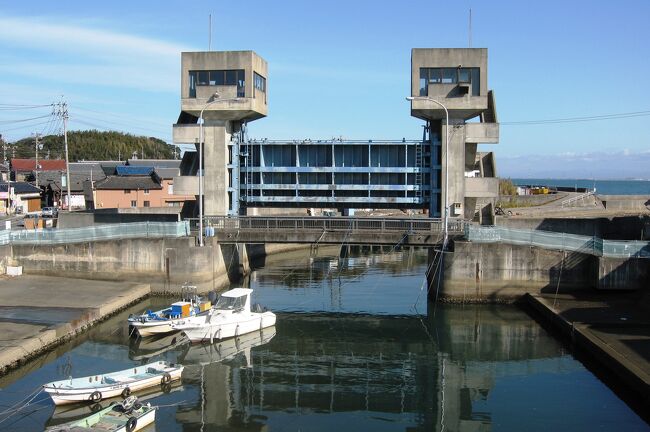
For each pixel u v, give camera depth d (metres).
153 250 44.94
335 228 46.59
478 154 56.34
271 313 38.50
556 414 24.23
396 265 66.56
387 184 51.72
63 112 72.56
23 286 42.31
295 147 52.56
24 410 23.84
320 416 24.75
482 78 47.84
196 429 23.14
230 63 49.22
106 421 21.67
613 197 85.00
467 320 39.69
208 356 32.59
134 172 94.19
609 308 36.62
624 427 22.66
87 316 34.97
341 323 40.00
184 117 53.50
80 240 45.91
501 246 42.56
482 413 24.84
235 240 46.53
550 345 33.75
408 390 27.83
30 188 98.94
